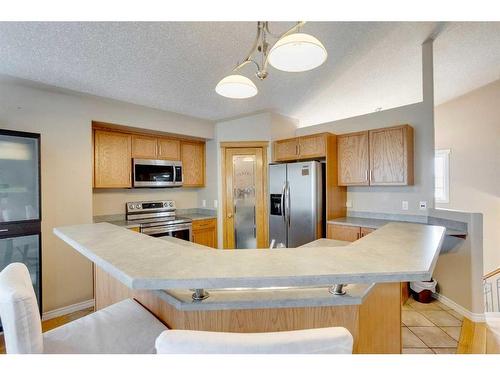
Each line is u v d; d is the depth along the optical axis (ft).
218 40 7.12
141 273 3.17
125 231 5.84
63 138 9.32
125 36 6.57
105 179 10.89
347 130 12.64
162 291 3.84
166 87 9.64
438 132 16.12
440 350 7.09
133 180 11.71
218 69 8.64
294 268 3.34
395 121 11.07
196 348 2.21
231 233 14.05
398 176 10.12
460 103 15.37
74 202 9.51
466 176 15.23
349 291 3.74
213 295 3.69
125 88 9.36
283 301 3.53
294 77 10.12
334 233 10.91
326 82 11.27
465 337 7.68
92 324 3.91
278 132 14.01
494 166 14.43
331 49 8.84
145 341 3.64
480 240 8.72
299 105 13.24
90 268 9.73
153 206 13.41
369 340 4.01
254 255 3.97
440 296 9.99
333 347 2.30
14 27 5.85
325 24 7.43
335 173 11.85
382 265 3.46
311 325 3.65
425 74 9.96
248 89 6.17
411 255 3.94
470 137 15.08
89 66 7.75
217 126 14.43
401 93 13.74
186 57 7.79
